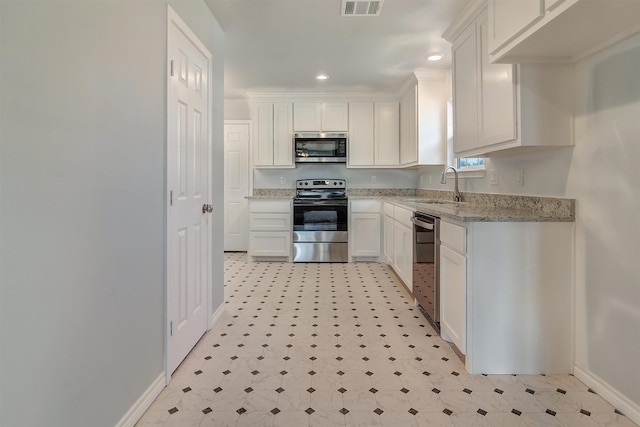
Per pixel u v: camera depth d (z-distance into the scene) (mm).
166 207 1754
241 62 3574
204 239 2328
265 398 1650
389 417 1518
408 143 4320
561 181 1944
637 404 1495
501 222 1850
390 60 3520
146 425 1460
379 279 3779
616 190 1590
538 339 1873
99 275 1242
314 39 3018
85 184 1164
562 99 1836
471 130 2396
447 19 2650
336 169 5191
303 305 2939
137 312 1503
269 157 4812
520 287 1861
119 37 1350
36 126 965
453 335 2053
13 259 901
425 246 2584
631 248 1523
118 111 1346
